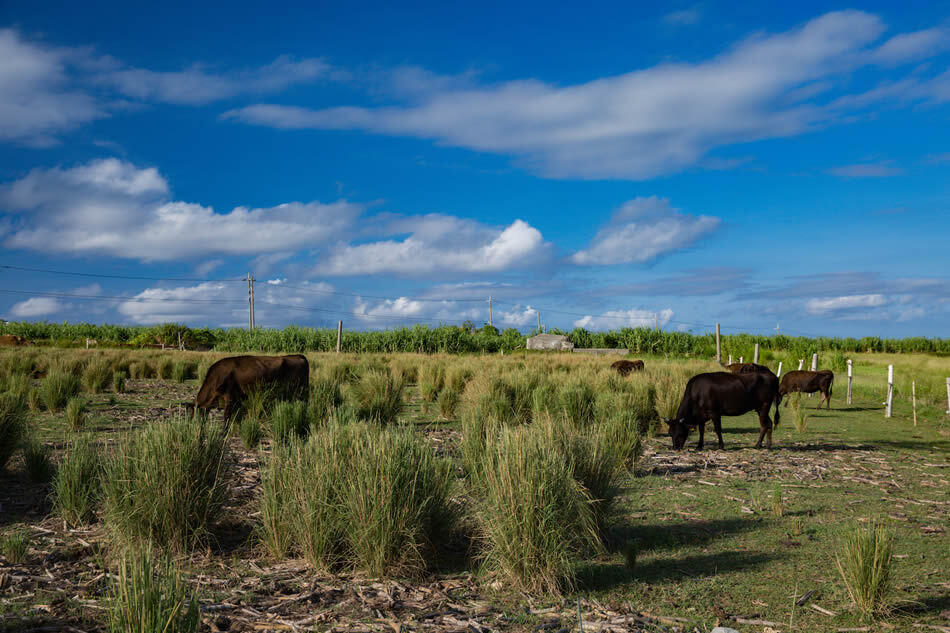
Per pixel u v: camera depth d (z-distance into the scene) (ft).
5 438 23.22
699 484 25.59
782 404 61.62
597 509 17.97
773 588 14.39
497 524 14.69
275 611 12.51
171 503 15.88
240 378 34.22
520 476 14.71
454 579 14.76
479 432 24.88
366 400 41.81
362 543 14.75
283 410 31.37
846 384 73.31
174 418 18.10
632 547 15.62
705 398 34.04
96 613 12.12
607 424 28.04
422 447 16.94
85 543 16.25
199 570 14.82
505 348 169.07
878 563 13.10
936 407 55.67
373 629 11.75
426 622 12.15
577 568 15.42
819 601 13.65
